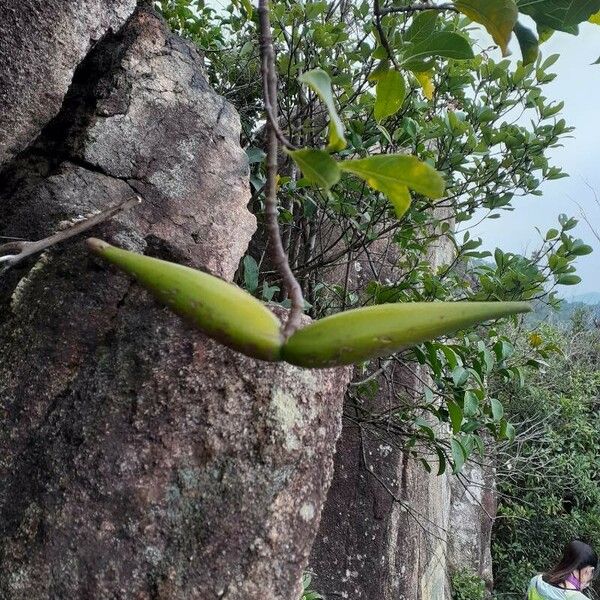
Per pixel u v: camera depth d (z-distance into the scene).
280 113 1.30
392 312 0.29
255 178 1.13
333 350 0.28
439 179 0.32
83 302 0.66
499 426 1.00
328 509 1.43
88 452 0.59
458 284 1.33
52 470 0.58
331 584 1.37
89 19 0.74
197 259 0.73
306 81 0.32
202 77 0.87
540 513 2.88
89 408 0.61
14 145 0.73
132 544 0.56
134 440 0.59
